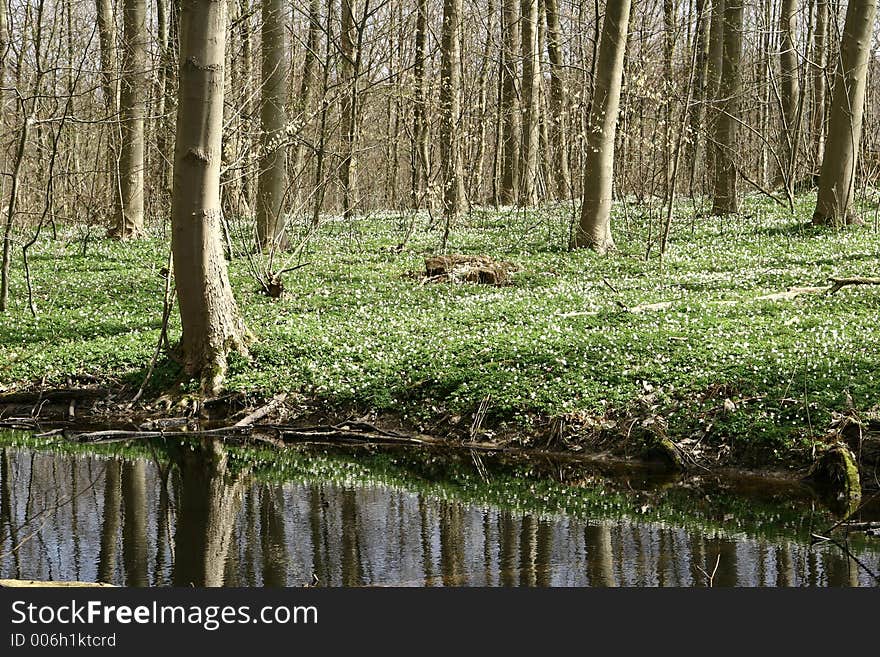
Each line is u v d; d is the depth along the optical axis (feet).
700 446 44.32
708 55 107.45
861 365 46.80
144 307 72.64
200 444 50.26
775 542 33.40
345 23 102.89
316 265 87.04
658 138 98.02
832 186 90.79
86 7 119.96
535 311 64.39
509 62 129.80
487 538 34.01
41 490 40.86
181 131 53.83
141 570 30.40
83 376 58.29
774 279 71.36
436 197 113.39
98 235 106.52
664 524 35.83
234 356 57.21
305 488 41.60
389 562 31.22
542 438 47.85
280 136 84.89
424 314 66.59
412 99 111.14
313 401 53.93
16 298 75.66
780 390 45.60
